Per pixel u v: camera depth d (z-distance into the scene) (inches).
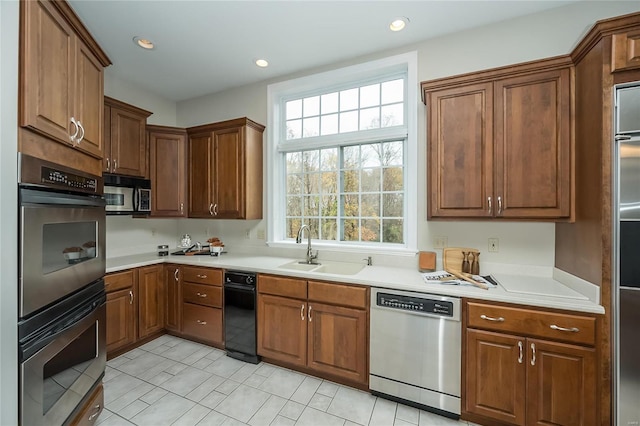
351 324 80.4
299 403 75.7
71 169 54.8
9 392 40.0
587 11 74.7
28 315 43.3
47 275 46.6
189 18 80.8
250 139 115.6
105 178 100.7
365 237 108.5
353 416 70.8
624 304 54.1
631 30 53.6
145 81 122.6
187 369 92.1
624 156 54.1
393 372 74.9
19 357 41.5
